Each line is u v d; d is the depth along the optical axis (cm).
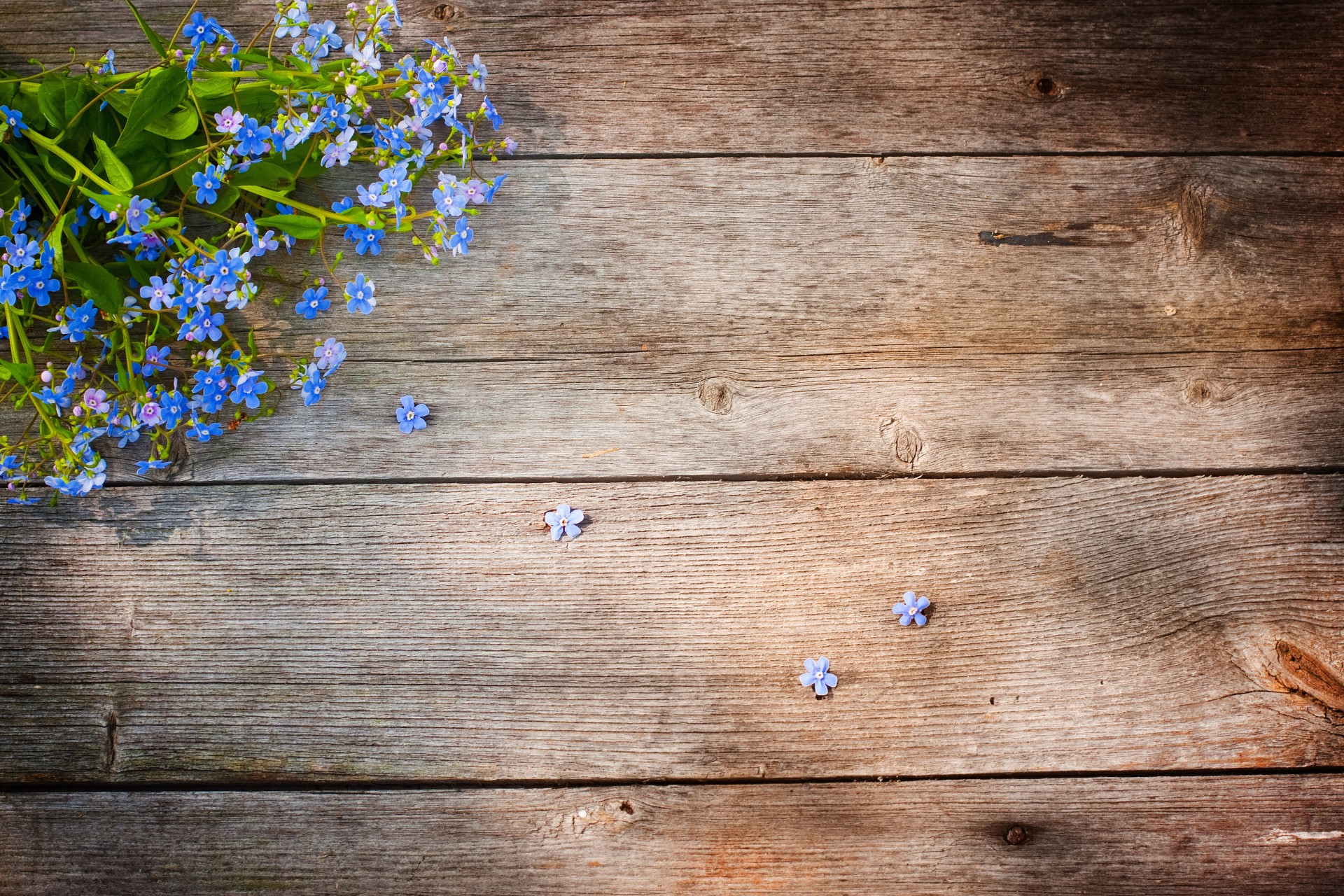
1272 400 58
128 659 57
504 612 57
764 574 57
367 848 57
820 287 58
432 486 57
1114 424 58
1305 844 57
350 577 57
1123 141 58
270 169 56
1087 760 57
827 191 58
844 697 57
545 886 57
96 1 58
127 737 57
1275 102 58
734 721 57
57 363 57
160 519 57
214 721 57
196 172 56
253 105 56
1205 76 58
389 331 57
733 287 58
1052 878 57
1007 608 57
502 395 57
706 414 57
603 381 57
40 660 57
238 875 56
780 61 58
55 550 57
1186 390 58
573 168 58
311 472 57
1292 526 57
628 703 57
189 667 57
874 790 57
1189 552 57
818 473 57
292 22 55
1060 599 57
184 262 54
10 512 57
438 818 57
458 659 57
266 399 57
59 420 55
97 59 57
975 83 58
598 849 57
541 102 58
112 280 54
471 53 58
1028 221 58
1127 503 57
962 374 58
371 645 57
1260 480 58
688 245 58
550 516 57
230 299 54
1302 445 58
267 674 57
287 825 57
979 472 57
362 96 55
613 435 57
